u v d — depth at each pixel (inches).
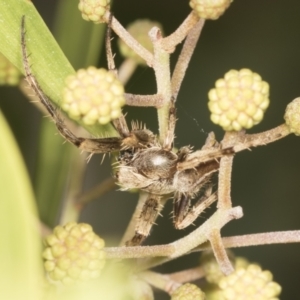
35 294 4.1
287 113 5.8
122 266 5.9
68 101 5.6
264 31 8.7
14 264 4.1
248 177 8.7
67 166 6.5
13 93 7.3
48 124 6.5
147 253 5.7
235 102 5.7
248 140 5.8
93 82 5.6
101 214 8.4
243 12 8.7
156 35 5.8
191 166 6.3
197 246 5.8
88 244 5.6
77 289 4.9
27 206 4.1
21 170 4.1
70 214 6.4
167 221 8.2
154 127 8.3
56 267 5.6
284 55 8.7
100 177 8.0
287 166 8.7
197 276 6.2
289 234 5.7
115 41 8.1
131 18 8.4
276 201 8.7
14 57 5.8
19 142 7.3
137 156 6.3
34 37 5.8
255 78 5.7
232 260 6.3
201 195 6.4
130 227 6.3
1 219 4.1
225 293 5.5
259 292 5.5
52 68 5.9
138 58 6.6
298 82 8.6
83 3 5.9
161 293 7.7
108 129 6.1
